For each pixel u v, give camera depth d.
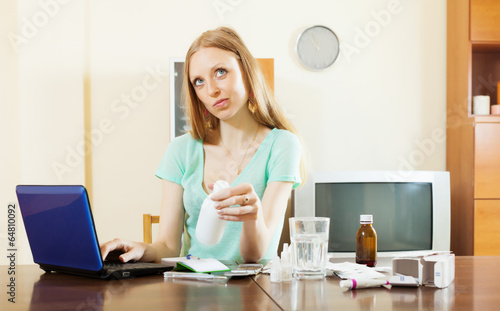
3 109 2.88
